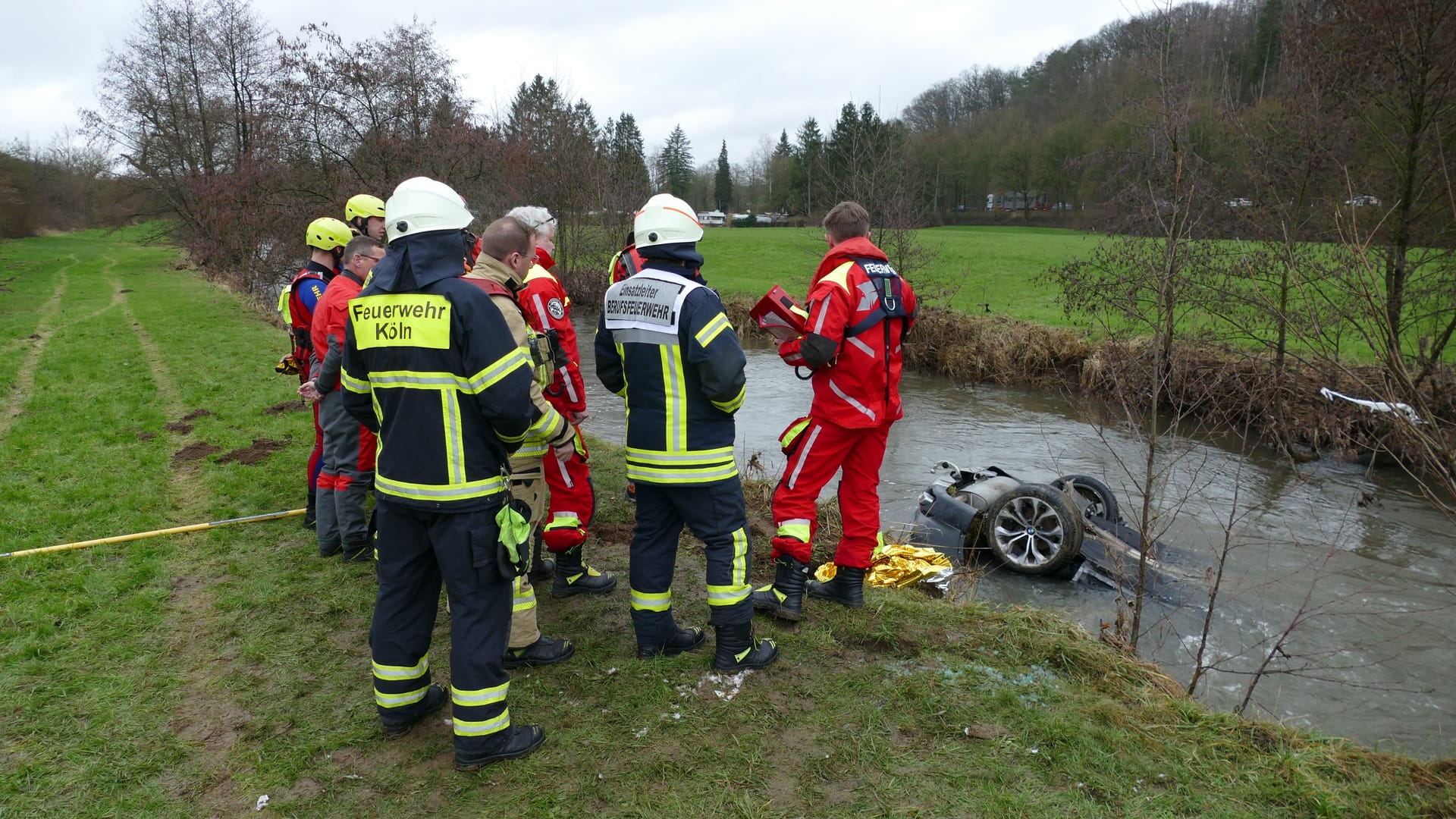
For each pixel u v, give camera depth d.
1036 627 4.07
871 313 3.84
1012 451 10.09
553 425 3.08
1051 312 18.09
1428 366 8.61
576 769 2.94
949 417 12.34
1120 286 10.48
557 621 4.09
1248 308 9.76
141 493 6.15
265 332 15.76
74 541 5.13
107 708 3.32
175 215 35.22
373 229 5.18
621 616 4.15
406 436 2.76
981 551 6.48
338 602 4.28
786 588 4.04
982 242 36.62
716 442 3.35
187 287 26.30
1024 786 2.85
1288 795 2.82
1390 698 4.39
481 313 2.69
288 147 19.77
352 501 4.80
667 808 2.74
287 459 7.19
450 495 2.74
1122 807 2.75
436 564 3.04
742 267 31.94
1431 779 2.94
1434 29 9.45
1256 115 10.26
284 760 2.99
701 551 5.08
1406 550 6.66
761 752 3.04
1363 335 3.73
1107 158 12.60
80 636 3.92
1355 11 9.83
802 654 3.74
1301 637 5.10
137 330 16.16
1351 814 2.74
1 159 53.47
